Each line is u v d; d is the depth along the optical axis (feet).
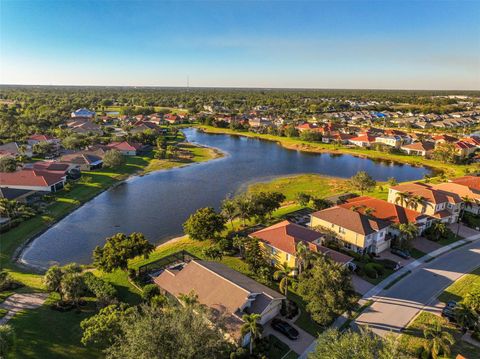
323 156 535.19
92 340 128.67
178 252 210.59
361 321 150.82
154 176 396.98
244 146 596.29
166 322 104.37
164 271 171.73
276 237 198.90
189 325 105.19
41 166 366.84
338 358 96.73
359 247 209.56
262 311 142.72
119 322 122.42
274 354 131.54
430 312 157.79
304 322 150.92
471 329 142.51
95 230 252.83
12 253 213.25
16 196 286.87
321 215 233.35
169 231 254.47
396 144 568.82
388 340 106.01
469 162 483.10
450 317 151.53
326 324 146.61
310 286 143.84
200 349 99.45
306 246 174.19
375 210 242.99
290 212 278.26
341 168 458.91
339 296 138.10
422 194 260.01
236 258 205.46
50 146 470.39
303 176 410.93
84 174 382.22
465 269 195.72
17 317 147.33
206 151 537.24
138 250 182.91
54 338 136.67
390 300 166.20
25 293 166.50
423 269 195.42
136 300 164.55
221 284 151.23
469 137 599.16
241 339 127.44
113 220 271.28
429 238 233.14
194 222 216.95
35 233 243.19
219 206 305.73
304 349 134.62
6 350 118.11
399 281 182.80
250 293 143.43
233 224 259.39
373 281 182.19
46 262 207.21
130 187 355.56
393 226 226.38
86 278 171.53
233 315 135.74
